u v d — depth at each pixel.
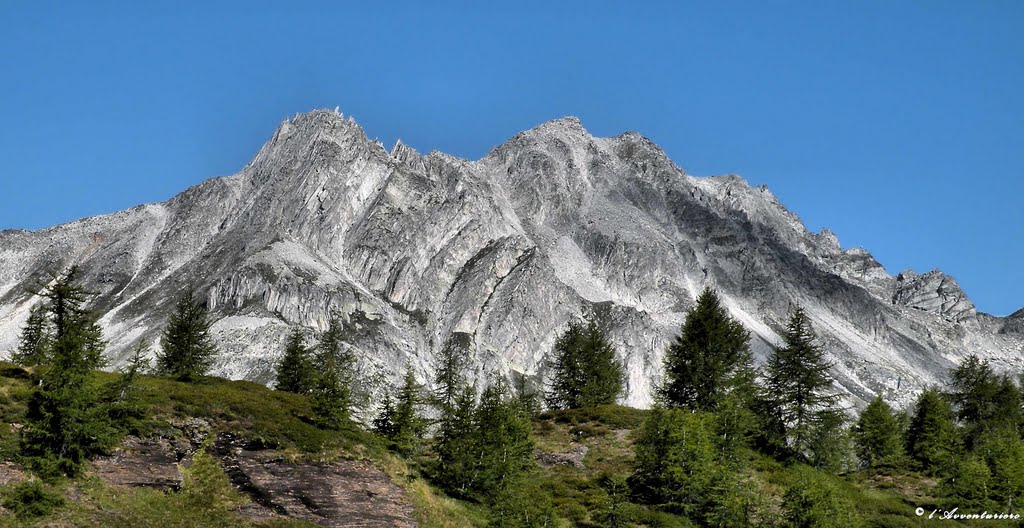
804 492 60.59
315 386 75.19
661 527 59.31
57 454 52.59
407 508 57.44
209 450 58.69
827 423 76.06
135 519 50.31
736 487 62.53
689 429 66.00
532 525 56.47
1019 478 68.00
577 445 77.44
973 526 64.19
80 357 56.31
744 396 77.31
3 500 48.25
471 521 58.88
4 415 54.28
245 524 52.25
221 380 78.69
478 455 64.44
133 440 57.16
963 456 77.62
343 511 55.22
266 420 62.72
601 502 61.91
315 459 59.84
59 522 48.25
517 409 77.38
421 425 67.69
